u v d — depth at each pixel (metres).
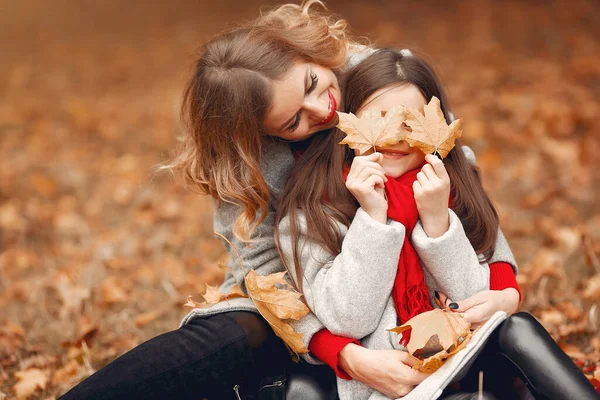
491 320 1.79
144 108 6.68
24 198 4.79
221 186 2.07
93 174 5.21
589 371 2.33
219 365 1.93
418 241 1.89
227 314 2.02
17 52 9.79
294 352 2.04
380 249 1.83
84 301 3.21
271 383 1.96
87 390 1.86
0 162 5.46
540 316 2.78
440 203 1.88
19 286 3.46
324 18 2.17
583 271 3.12
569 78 5.68
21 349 2.88
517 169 4.29
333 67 2.08
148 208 4.51
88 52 9.27
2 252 3.98
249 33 2.02
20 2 11.60
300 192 2.03
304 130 2.01
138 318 3.00
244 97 1.95
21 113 6.86
